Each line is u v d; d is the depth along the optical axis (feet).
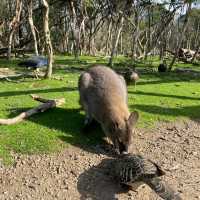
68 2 16.43
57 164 3.86
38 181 3.58
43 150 4.07
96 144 4.32
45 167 3.80
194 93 7.00
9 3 16.28
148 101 6.11
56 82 7.16
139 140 4.60
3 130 4.38
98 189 3.51
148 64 12.03
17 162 3.83
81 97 4.68
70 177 3.67
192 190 3.63
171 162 4.16
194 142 4.71
